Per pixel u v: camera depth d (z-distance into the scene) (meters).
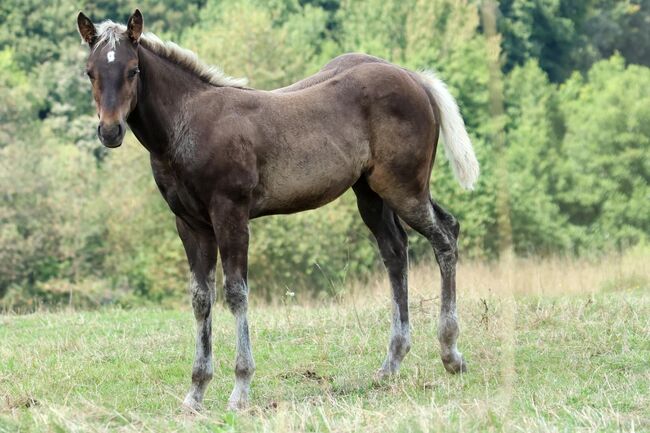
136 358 10.74
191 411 8.40
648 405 7.80
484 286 14.02
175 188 8.85
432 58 40.69
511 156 38.78
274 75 36.28
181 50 8.84
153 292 36.19
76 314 14.20
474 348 10.27
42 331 12.72
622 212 38.25
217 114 8.76
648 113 39.56
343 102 9.45
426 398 8.53
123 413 7.99
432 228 9.80
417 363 10.02
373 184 9.70
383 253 9.96
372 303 12.77
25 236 39.72
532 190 38.16
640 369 9.10
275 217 32.75
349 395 8.88
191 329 12.15
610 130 39.59
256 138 8.87
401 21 44.66
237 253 8.67
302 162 9.11
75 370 10.15
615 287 15.98
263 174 8.96
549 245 36.88
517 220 37.28
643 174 39.00
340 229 32.91
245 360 8.67
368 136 9.55
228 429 7.29
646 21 42.72
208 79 8.98
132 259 38.06
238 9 39.88
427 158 9.84
